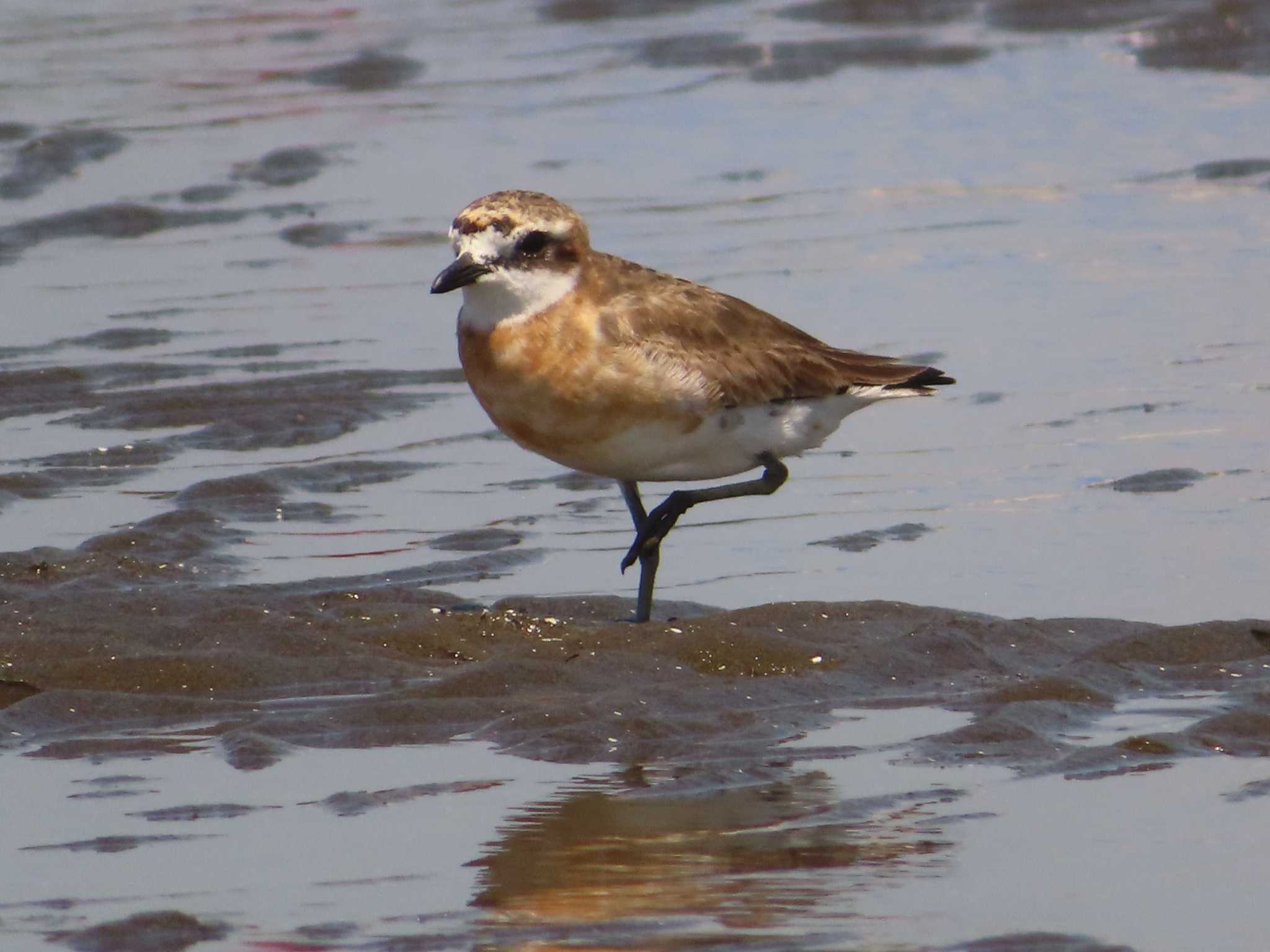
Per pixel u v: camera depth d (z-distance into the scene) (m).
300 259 20.00
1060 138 23.12
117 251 20.53
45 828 8.49
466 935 7.38
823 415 11.60
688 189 21.81
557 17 30.31
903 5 29.05
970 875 7.85
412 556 12.77
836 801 8.63
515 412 11.21
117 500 13.91
